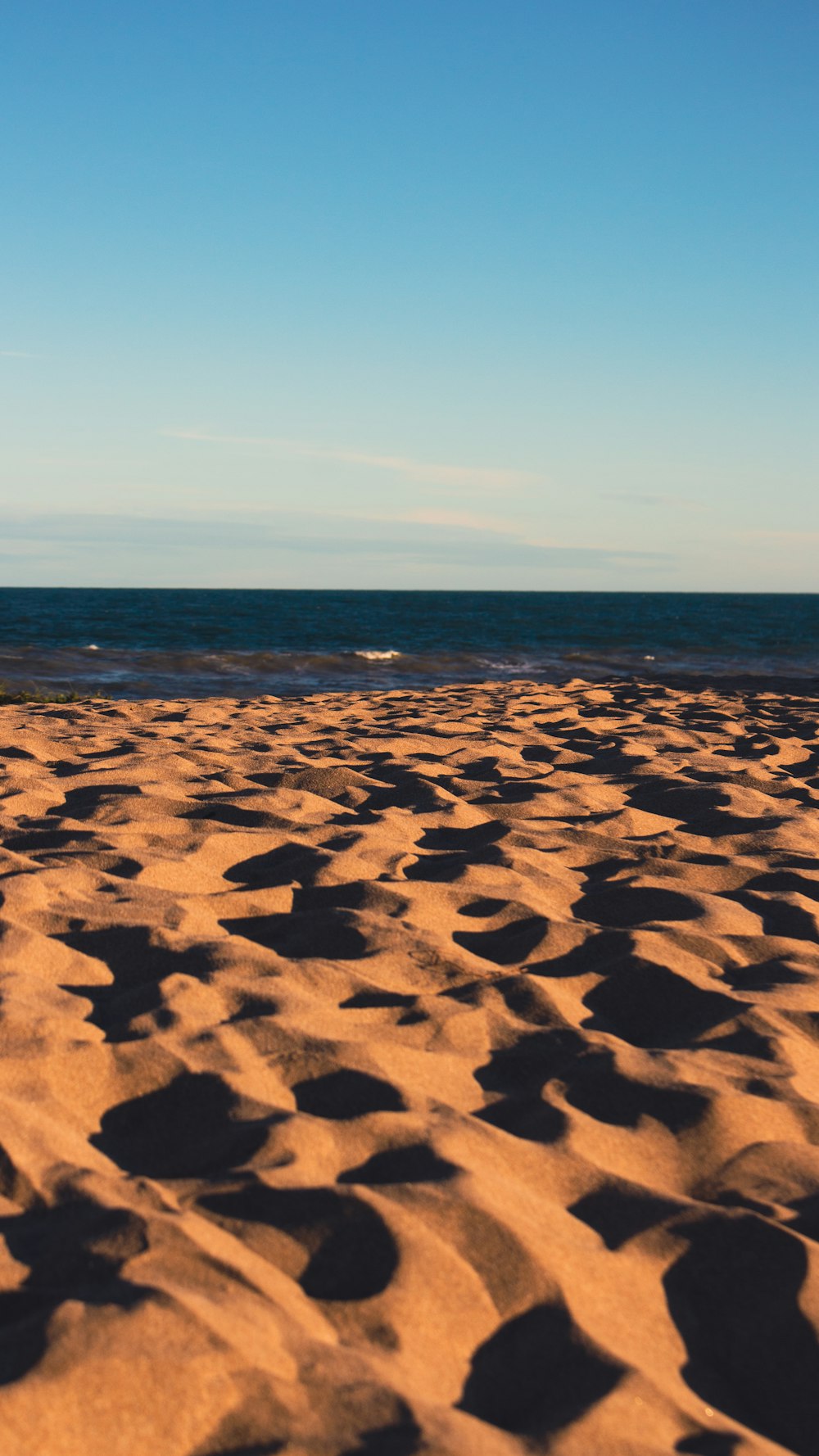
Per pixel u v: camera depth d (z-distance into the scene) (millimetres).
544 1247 1784
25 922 3225
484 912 3660
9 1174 1867
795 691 14930
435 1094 2367
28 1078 2227
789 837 4844
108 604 69562
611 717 10172
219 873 4078
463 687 14477
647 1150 2211
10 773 5699
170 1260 1625
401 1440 1331
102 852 4023
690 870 4285
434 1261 1704
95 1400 1320
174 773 5797
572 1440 1386
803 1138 2303
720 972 3236
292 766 6117
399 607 71062
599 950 3307
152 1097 2246
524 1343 1598
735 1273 1815
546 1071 2516
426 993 2955
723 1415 1527
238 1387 1386
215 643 30672
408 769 6266
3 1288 1567
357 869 4027
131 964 2990
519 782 5992
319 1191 1841
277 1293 1601
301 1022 2586
